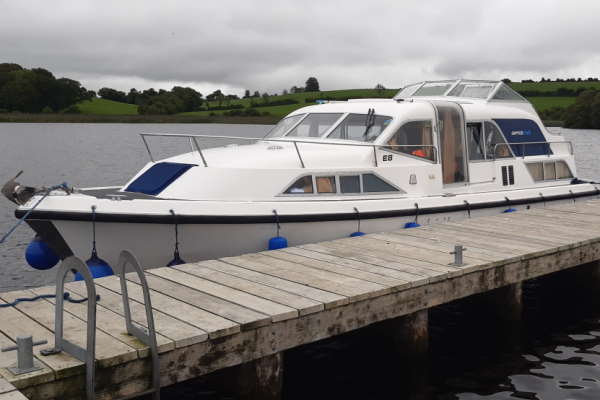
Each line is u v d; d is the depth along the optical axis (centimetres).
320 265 622
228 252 716
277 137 905
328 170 773
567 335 716
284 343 479
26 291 529
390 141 830
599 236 770
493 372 609
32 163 2839
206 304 498
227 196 712
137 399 523
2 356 399
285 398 549
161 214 659
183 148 3878
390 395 555
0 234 1280
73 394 386
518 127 1006
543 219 881
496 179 959
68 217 639
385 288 541
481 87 1055
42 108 9000
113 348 406
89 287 377
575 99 6600
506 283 657
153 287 546
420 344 585
